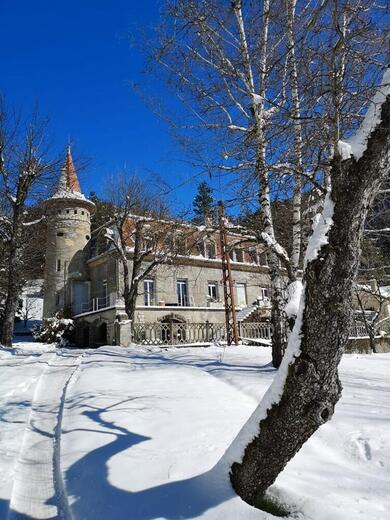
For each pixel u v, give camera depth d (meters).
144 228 22.22
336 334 2.81
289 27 7.55
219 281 31.16
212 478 3.45
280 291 10.23
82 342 27.38
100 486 3.79
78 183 33.59
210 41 9.19
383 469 3.90
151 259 27.64
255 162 8.59
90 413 6.18
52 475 4.36
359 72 4.91
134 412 6.06
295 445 2.99
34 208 19.67
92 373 9.68
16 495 3.91
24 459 4.77
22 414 6.38
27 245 20.36
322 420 2.88
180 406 6.30
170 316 26.25
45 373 10.27
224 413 5.82
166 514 3.20
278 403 2.97
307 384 2.83
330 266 2.81
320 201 8.20
